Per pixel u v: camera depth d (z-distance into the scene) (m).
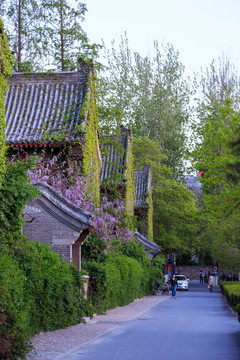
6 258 14.22
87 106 31.59
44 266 16.81
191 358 12.11
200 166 31.88
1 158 15.81
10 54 17.14
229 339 15.81
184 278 66.88
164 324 20.66
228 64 72.00
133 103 75.62
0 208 15.47
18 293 13.84
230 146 16.16
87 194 29.16
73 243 23.94
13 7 45.59
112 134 45.06
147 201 53.53
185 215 67.31
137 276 36.06
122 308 29.42
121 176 40.97
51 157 30.02
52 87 32.88
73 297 20.08
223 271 86.62
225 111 32.06
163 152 75.62
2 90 16.64
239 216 31.64
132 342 15.18
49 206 24.02
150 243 49.56
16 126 30.50
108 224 30.03
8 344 10.98
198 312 27.56
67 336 16.33
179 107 77.69
